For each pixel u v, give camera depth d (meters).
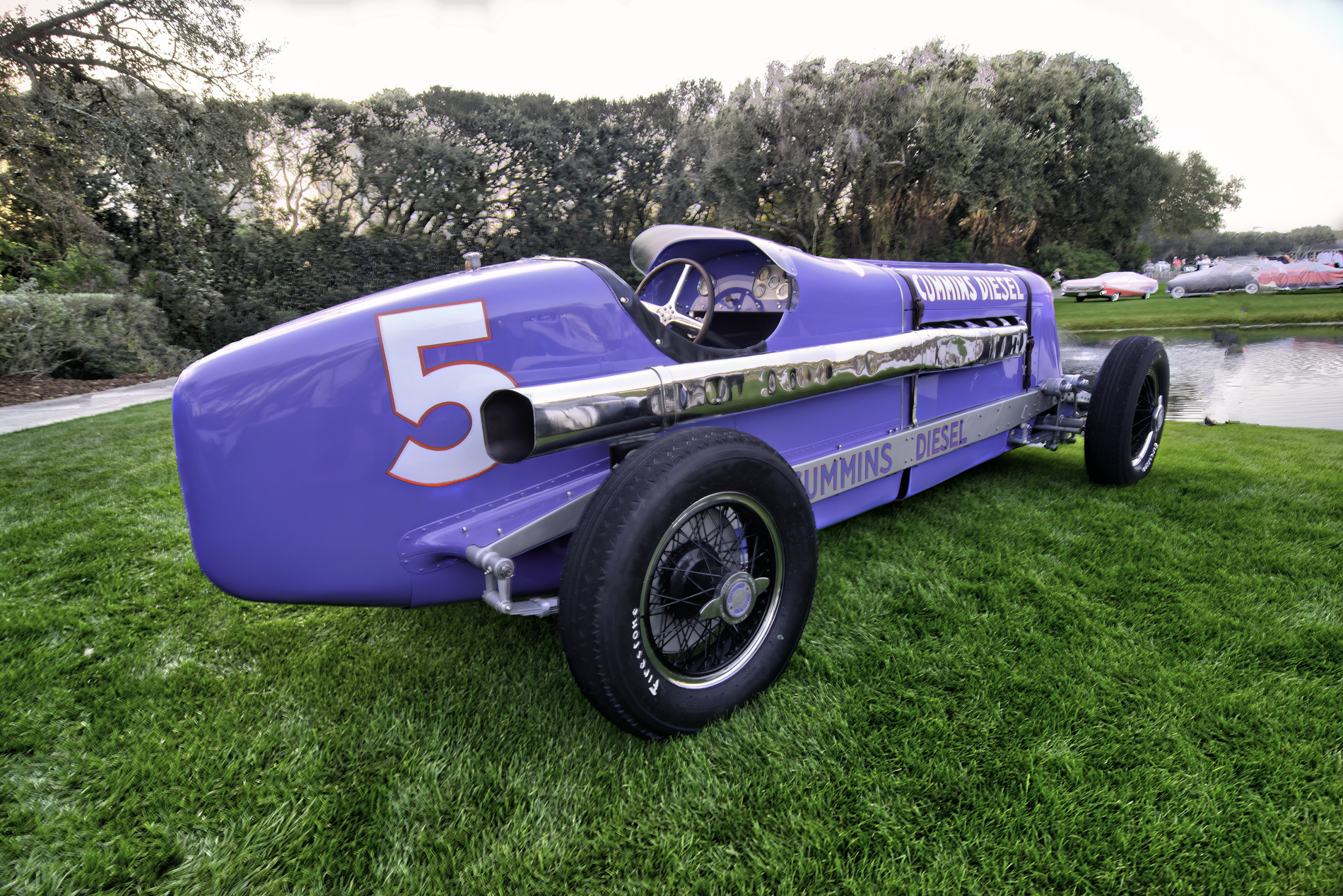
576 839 1.32
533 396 1.44
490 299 1.60
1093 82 23.88
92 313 10.20
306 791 1.47
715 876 1.22
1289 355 9.06
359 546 1.50
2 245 10.84
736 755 1.53
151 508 3.48
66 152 11.74
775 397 1.96
